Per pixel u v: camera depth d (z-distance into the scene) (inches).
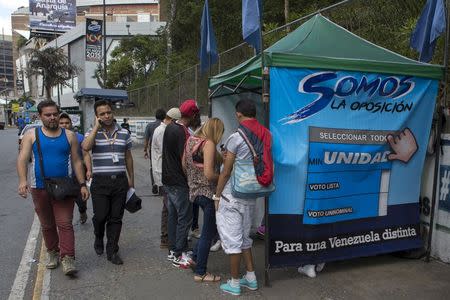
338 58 181.0
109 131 210.5
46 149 193.3
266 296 171.9
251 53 421.1
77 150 203.8
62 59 1632.6
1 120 2235.5
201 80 558.3
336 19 304.7
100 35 1357.0
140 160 647.1
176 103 691.4
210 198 181.9
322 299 168.4
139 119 888.9
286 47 196.7
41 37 2716.5
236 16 817.5
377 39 275.1
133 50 1413.6
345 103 185.3
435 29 192.1
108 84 1424.7
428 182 208.7
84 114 690.2
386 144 194.7
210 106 267.0
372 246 196.4
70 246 198.1
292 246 182.4
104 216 212.7
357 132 188.4
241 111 169.9
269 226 179.2
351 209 191.3
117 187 210.7
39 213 201.2
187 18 1005.2
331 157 185.0
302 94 178.2
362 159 190.5
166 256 223.5
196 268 189.0
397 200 200.7
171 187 202.5
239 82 243.1
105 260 218.4
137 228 277.7
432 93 200.7
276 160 176.4
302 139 179.9
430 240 204.1
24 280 199.3
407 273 192.2
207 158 175.2
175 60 1051.3
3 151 855.1
